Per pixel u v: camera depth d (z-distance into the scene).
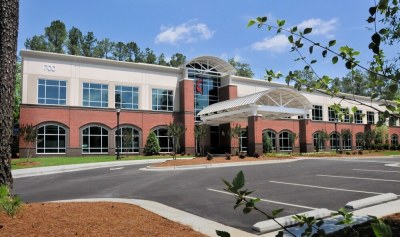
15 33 7.09
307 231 2.60
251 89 48.06
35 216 6.40
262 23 3.34
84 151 35.44
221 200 10.75
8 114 6.88
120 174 20.09
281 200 10.55
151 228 6.33
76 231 5.74
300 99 37.62
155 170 22.08
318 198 10.72
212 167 23.98
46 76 34.75
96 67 37.56
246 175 17.91
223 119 40.62
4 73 6.85
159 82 41.28
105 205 8.32
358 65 3.07
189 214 8.39
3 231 5.47
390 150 50.19
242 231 6.78
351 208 8.63
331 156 36.69
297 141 51.25
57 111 34.44
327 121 54.41
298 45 3.31
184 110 40.81
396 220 6.96
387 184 13.18
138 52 92.38
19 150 32.25
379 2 2.53
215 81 46.03
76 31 81.31
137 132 38.72
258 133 34.19
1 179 6.73
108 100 37.91
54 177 19.05
